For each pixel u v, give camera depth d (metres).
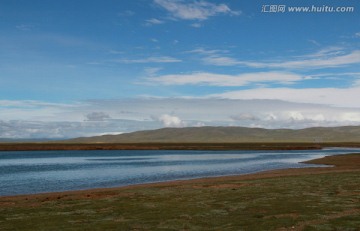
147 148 182.75
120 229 17.36
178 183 38.91
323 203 22.77
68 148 179.50
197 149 176.50
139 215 20.55
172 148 181.12
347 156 85.94
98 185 42.03
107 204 24.48
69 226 18.09
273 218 18.88
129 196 28.08
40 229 17.48
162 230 17.05
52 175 54.28
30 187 40.75
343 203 22.62
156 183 40.72
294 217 18.95
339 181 33.84
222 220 18.78
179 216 20.02
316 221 17.97
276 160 88.19
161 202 24.83
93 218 19.97
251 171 57.84
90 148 181.12
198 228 17.25
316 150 166.12
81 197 28.62
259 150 166.25
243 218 19.11
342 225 17.02
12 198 29.62
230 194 27.47
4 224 18.61
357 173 42.16
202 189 31.12
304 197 25.19
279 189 29.47
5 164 79.88
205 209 21.84
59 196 29.73
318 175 40.41
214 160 90.19
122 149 181.12
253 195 26.61
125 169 64.38
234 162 81.75
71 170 62.94
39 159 101.00
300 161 82.31
